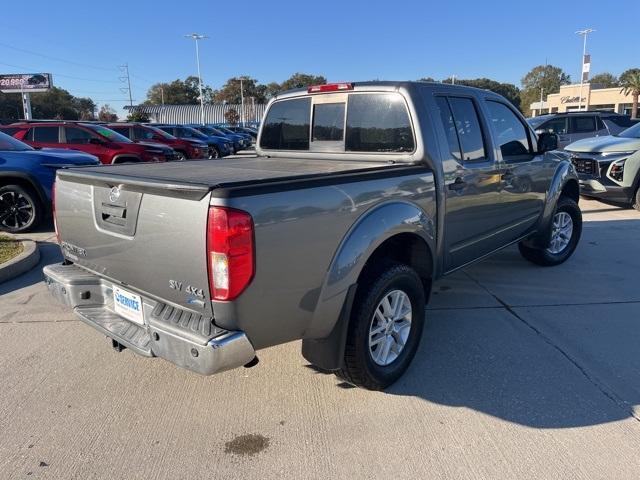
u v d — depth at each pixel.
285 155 4.62
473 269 6.00
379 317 3.26
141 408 3.21
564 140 13.71
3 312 4.77
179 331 2.53
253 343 2.60
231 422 3.06
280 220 2.54
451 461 2.69
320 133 4.34
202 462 2.71
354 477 2.59
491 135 4.36
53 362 3.79
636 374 3.57
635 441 2.84
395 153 3.79
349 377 3.21
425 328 4.34
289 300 2.66
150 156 13.15
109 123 18.25
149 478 2.59
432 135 3.69
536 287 5.34
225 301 2.42
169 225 2.55
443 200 3.73
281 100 4.67
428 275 3.74
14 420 3.07
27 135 12.32
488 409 3.16
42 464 2.69
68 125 12.60
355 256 2.92
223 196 2.36
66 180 3.31
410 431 2.95
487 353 3.88
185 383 3.50
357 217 2.98
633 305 4.82
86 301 3.27
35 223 8.31
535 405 3.20
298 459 2.72
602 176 9.17
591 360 3.77
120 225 2.87
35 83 63.62
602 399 3.26
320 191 2.75
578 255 6.57
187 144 19.28
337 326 2.97
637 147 8.94
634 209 9.67
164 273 2.64
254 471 2.64
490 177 4.30
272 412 3.16
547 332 4.25
